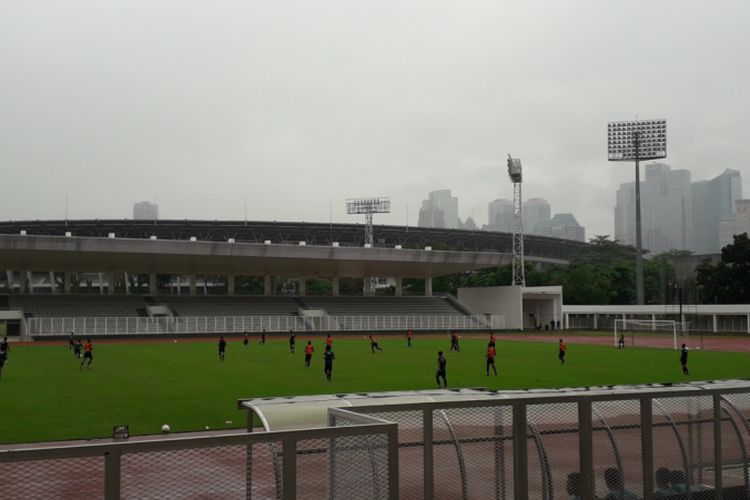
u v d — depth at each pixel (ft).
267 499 25.23
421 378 105.60
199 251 233.96
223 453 27.35
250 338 233.14
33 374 112.27
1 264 249.55
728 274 303.89
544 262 491.31
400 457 28.55
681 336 247.09
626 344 203.41
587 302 348.79
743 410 35.83
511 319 293.02
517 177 303.48
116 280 390.63
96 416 69.72
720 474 32.50
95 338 222.28
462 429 29.94
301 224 383.04
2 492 23.18
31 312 233.35
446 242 436.76
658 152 297.12
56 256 230.27
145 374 112.06
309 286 436.35
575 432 31.07
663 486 32.63
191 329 237.86
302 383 98.73
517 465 29.50
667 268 383.24
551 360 141.90
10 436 59.21
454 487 29.07
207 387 94.07
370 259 256.93
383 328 268.82
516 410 29.63
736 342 213.66
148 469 25.29
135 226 358.64
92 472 24.54
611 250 455.22
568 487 30.58
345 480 27.12
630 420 32.71
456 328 280.10
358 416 26.63
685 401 34.24
